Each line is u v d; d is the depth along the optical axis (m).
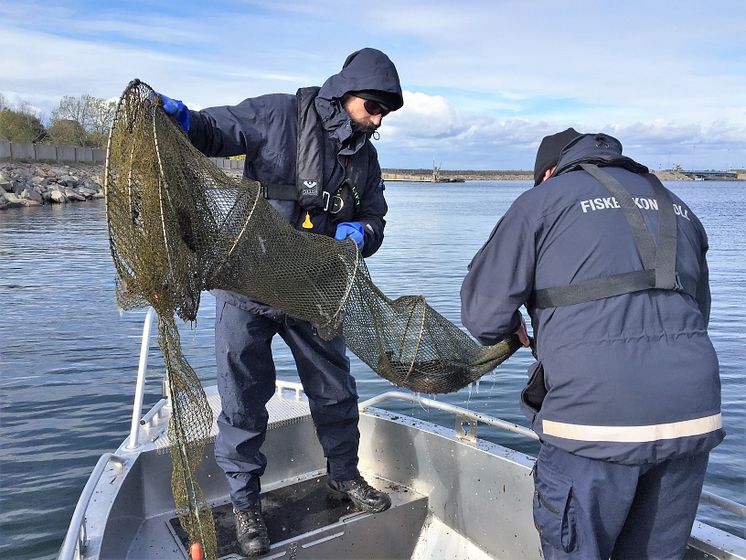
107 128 2.02
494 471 3.23
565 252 2.14
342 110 2.88
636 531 2.17
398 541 3.50
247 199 2.31
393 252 23.52
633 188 2.24
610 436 1.99
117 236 2.00
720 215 45.25
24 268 19.16
